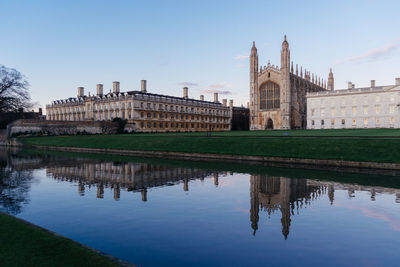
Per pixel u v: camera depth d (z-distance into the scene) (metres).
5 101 62.66
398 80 78.44
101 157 36.00
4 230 8.74
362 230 10.27
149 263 7.81
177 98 103.50
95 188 17.39
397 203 13.62
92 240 9.43
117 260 6.88
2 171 24.50
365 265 7.70
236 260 8.02
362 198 14.54
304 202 13.88
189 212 12.45
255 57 106.56
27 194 15.96
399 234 9.90
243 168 25.25
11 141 63.84
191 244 9.12
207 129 112.62
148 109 88.19
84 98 105.50
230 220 11.41
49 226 10.80
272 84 103.56
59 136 64.00
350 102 84.69
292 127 103.06
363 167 24.88
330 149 28.73
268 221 11.25
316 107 90.31
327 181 19.03
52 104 115.88
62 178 20.91
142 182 19.09
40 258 6.79
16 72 63.75
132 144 44.53
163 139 44.91
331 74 142.12
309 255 8.34
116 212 12.52
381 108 79.88
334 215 11.91
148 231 10.27
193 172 23.16
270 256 8.27
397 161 23.75
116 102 89.38
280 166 26.45
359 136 35.94
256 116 106.50
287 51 97.50
